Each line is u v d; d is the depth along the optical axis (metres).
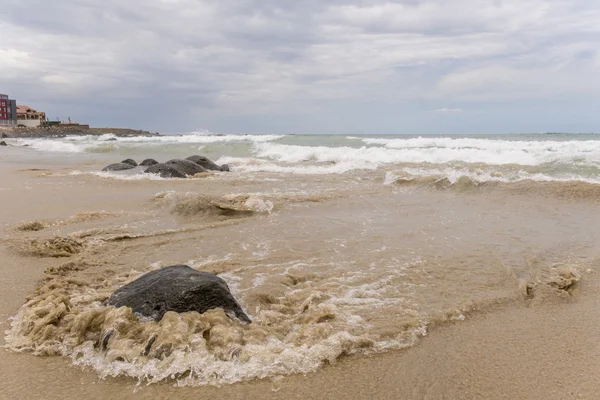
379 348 3.85
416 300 4.84
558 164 13.62
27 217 8.84
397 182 12.45
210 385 3.28
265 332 3.95
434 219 8.64
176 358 3.46
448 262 6.08
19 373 3.44
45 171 17.38
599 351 3.83
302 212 9.31
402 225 8.17
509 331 4.23
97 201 10.57
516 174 12.25
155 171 15.80
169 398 3.13
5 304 4.73
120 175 15.52
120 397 3.14
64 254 6.43
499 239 7.23
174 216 8.94
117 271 5.78
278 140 36.03
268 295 4.86
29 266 5.93
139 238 7.34
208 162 17.94
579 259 6.25
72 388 3.24
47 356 3.69
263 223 8.34
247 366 3.46
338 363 3.62
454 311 4.57
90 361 3.58
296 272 5.66
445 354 3.80
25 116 101.75
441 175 12.19
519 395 3.23
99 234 7.56
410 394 3.23
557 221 8.39
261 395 3.19
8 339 3.96
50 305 4.31
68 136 69.19
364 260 6.16
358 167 16.39
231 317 4.18
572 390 3.28
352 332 4.05
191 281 4.25
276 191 11.78
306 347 3.70
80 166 20.19
